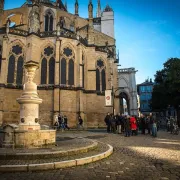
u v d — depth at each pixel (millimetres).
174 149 11891
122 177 6434
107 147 11672
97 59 43094
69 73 37000
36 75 35406
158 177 6402
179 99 43656
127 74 65375
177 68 43062
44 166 7332
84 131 28453
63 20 49594
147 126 24953
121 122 24734
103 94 41250
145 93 99500
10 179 6211
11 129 10812
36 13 38250
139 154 10352
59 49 35719
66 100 35219
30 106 12516
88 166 7918
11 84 34312
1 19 46062
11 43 35688
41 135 11195
